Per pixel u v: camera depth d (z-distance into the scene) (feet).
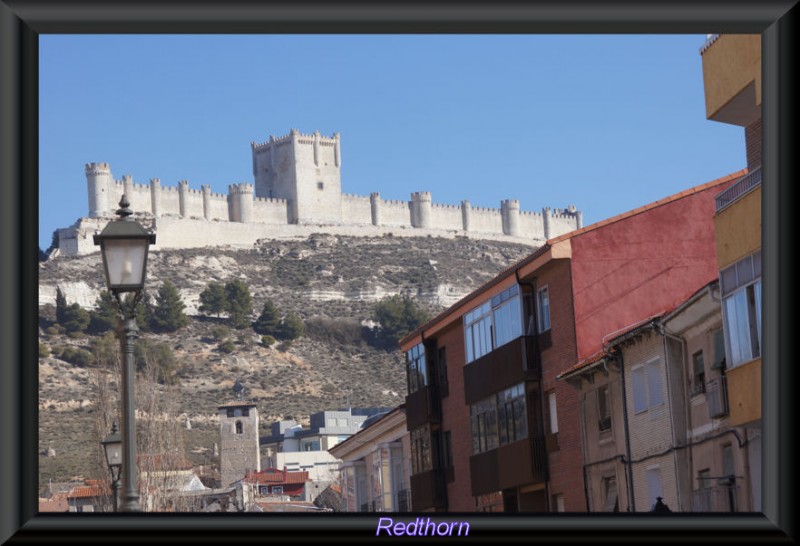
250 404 543.39
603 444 150.30
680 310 122.83
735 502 115.44
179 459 237.25
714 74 103.76
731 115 105.09
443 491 209.97
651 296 161.79
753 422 95.81
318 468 604.90
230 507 379.96
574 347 160.35
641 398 139.13
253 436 540.93
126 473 60.95
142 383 240.53
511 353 173.37
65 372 638.53
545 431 168.45
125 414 61.57
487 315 184.24
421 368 217.15
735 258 96.94
